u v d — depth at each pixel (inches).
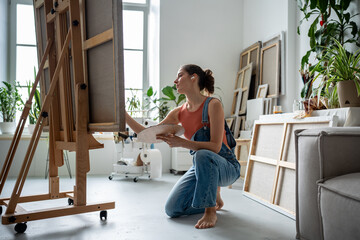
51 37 89.8
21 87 187.3
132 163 154.8
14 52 187.2
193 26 185.8
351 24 110.3
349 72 90.4
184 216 84.0
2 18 181.3
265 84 156.9
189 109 83.2
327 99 99.0
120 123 65.6
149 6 201.5
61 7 80.0
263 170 106.1
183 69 80.4
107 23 68.7
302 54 141.9
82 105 74.7
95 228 72.6
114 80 66.7
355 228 48.2
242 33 192.2
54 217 75.3
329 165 58.4
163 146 179.9
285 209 86.9
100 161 176.2
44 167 168.7
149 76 199.9
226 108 187.8
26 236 66.9
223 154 80.8
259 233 70.1
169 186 131.7
